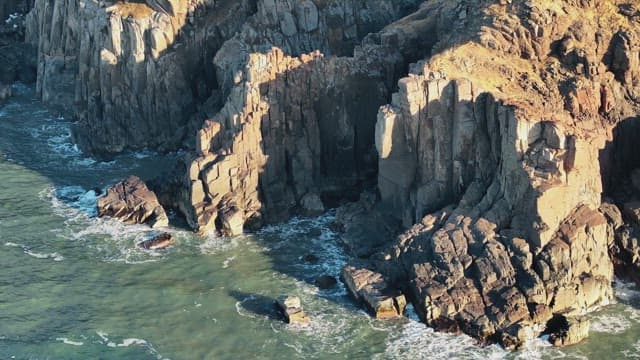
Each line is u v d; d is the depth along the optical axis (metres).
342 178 103.44
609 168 91.81
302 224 97.69
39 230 95.81
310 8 116.88
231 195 97.62
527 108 83.88
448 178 88.88
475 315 77.50
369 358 74.94
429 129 89.12
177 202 100.19
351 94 102.81
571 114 90.94
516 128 81.31
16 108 132.12
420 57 105.56
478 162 86.69
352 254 90.44
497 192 83.94
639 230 86.12
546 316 77.12
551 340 75.88
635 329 77.69
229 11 123.44
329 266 89.19
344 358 75.06
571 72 93.56
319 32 117.75
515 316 76.62
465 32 96.62
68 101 130.88
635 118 93.69
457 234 82.31
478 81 89.31
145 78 119.81
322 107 102.31
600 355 74.44
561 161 80.75
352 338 77.62
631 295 82.69
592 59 93.19
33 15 145.88
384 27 115.69
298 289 85.06
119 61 120.31
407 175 91.56
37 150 117.25
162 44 119.69
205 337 78.25
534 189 79.88
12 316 80.94
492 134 85.62
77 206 101.44
